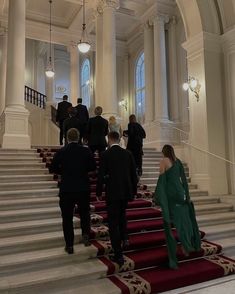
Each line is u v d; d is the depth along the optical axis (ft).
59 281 10.90
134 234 14.94
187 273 12.00
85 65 58.49
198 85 23.98
